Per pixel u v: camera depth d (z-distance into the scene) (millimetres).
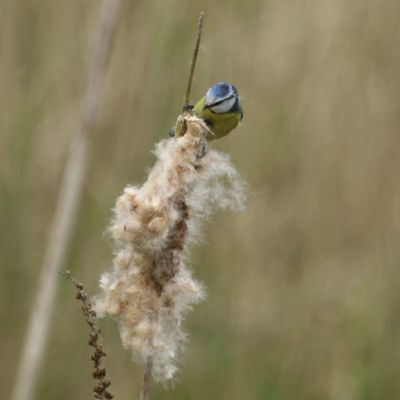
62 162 18766
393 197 19625
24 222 18594
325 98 19516
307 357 18469
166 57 18828
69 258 18344
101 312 8305
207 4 19031
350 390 18125
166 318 8391
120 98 18938
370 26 19688
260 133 19281
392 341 18781
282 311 18844
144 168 18547
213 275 18922
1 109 18766
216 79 18922
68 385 18047
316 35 19562
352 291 19234
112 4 15469
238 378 18172
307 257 19391
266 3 19500
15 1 18984
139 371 18234
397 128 19719
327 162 19516
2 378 17859
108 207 18422
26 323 18188
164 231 8141
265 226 19281
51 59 19000
